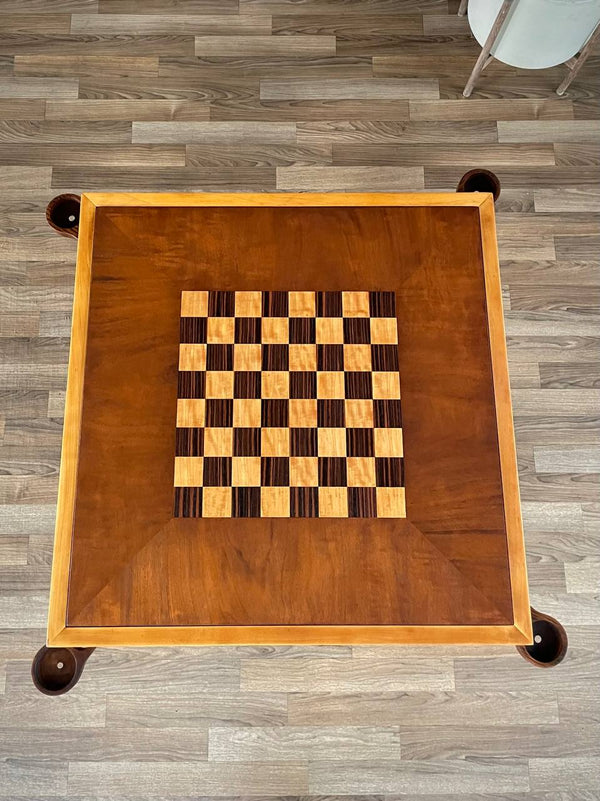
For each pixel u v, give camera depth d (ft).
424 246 5.21
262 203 5.26
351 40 7.71
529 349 6.98
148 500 4.69
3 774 6.01
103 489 4.70
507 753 6.11
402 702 6.19
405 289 5.13
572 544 6.55
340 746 6.10
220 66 7.64
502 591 4.61
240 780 6.03
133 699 6.16
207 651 6.27
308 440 4.82
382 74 7.64
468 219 5.27
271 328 5.02
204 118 7.49
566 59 6.81
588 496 6.64
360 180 7.36
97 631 4.49
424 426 4.87
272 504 4.70
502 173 7.40
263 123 7.48
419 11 7.68
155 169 7.34
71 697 6.15
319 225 5.23
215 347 4.97
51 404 6.77
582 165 7.45
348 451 4.81
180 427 4.81
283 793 6.01
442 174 7.39
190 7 7.72
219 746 6.09
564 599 6.44
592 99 7.61
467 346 5.02
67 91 7.53
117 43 7.67
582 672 6.28
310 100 7.55
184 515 4.67
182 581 4.57
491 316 5.08
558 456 6.73
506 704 6.20
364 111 7.54
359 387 4.93
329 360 4.97
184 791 6.00
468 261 5.19
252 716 6.15
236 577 4.58
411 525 4.69
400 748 6.11
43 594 6.35
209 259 5.14
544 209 7.32
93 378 4.90
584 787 6.05
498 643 4.53
